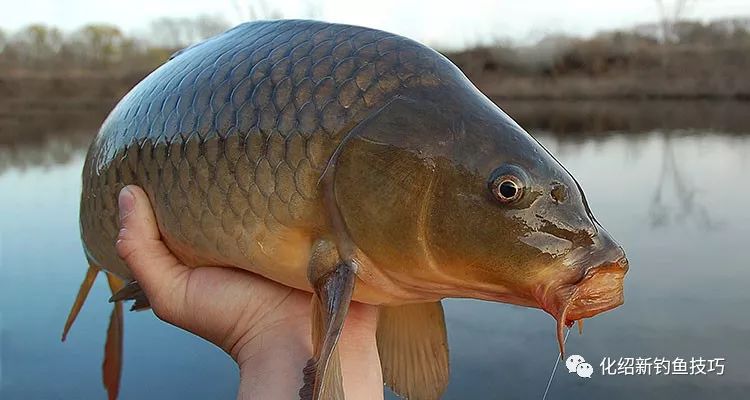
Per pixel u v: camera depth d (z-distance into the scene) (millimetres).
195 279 413
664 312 1061
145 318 1114
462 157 343
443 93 359
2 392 897
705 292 1126
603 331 1005
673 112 4668
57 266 1325
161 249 418
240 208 378
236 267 406
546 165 340
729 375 882
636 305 1094
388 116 355
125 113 448
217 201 384
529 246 330
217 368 954
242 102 382
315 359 346
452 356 931
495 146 343
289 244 374
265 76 381
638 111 4797
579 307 325
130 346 1009
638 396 837
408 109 355
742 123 3869
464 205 339
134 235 412
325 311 349
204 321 415
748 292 1112
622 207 1701
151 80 446
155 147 413
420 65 367
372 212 350
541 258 329
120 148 440
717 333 982
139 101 440
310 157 362
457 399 840
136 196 416
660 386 858
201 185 390
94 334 1058
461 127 349
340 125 359
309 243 372
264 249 377
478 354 935
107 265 495
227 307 406
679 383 869
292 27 397
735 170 2203
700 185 1964
